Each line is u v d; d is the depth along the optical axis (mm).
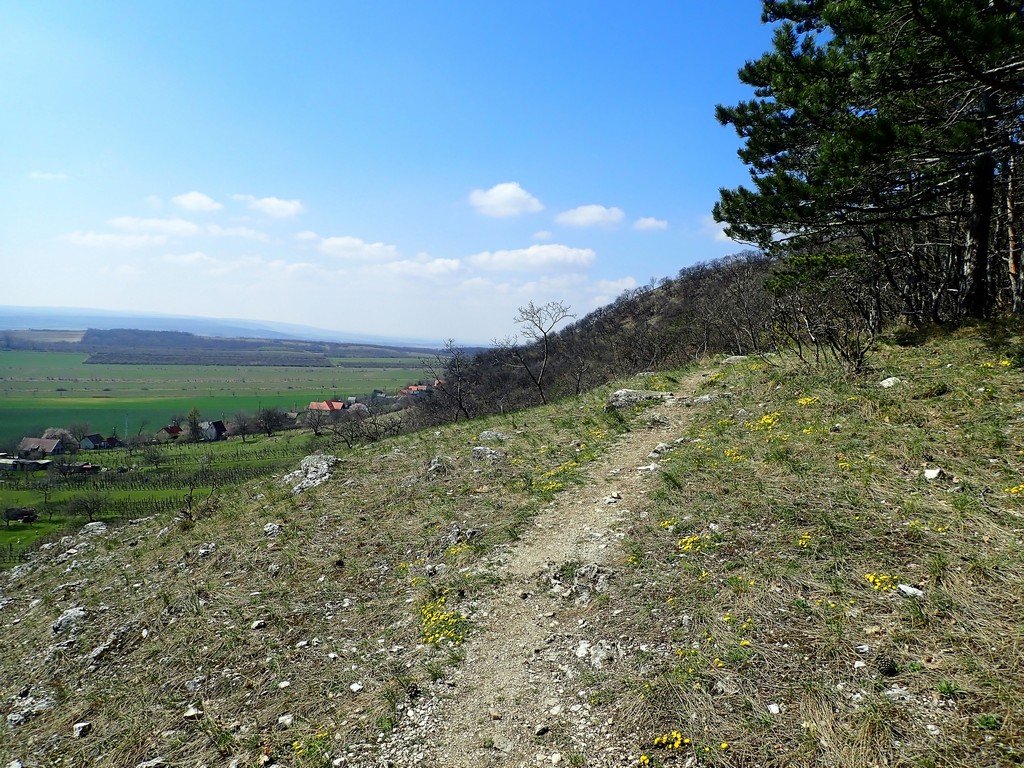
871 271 13898
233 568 10375
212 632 8023
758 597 5758
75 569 14164
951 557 5461
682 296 59406
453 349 42750
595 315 76938
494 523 9562
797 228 11672
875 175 9883
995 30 6984
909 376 9875
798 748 4090
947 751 3744
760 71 11789
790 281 14633
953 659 4395
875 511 6496
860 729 4059
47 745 6359
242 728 5891
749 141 12133
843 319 14000
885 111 9789
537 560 8016
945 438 7520
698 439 10703
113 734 6246
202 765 5441
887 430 8250
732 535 6957
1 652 9570
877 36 8773
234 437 99750
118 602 10188
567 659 5855
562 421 15281
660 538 7484
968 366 9516
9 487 68438
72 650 8656
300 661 6945
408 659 6484
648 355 40969
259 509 13828
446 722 5359
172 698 6688
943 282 13445
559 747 4754
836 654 4785
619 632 6000
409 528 10375
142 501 56906
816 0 10773
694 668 5102
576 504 9562
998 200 13875
